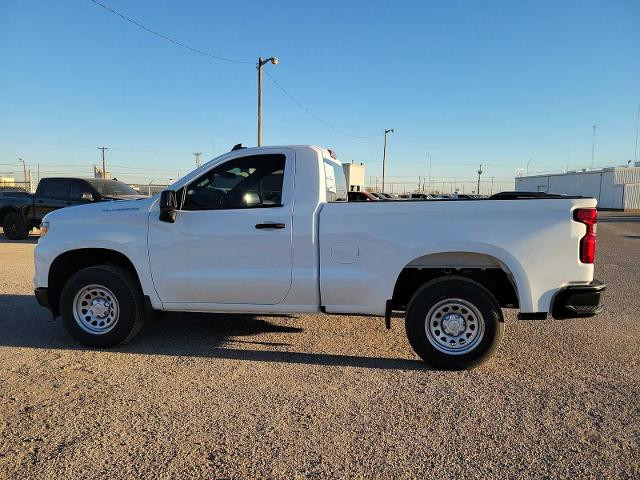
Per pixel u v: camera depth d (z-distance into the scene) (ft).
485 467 10.02
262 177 16.52
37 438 11.07
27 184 114.01
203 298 16.65
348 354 16.89
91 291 17.15
